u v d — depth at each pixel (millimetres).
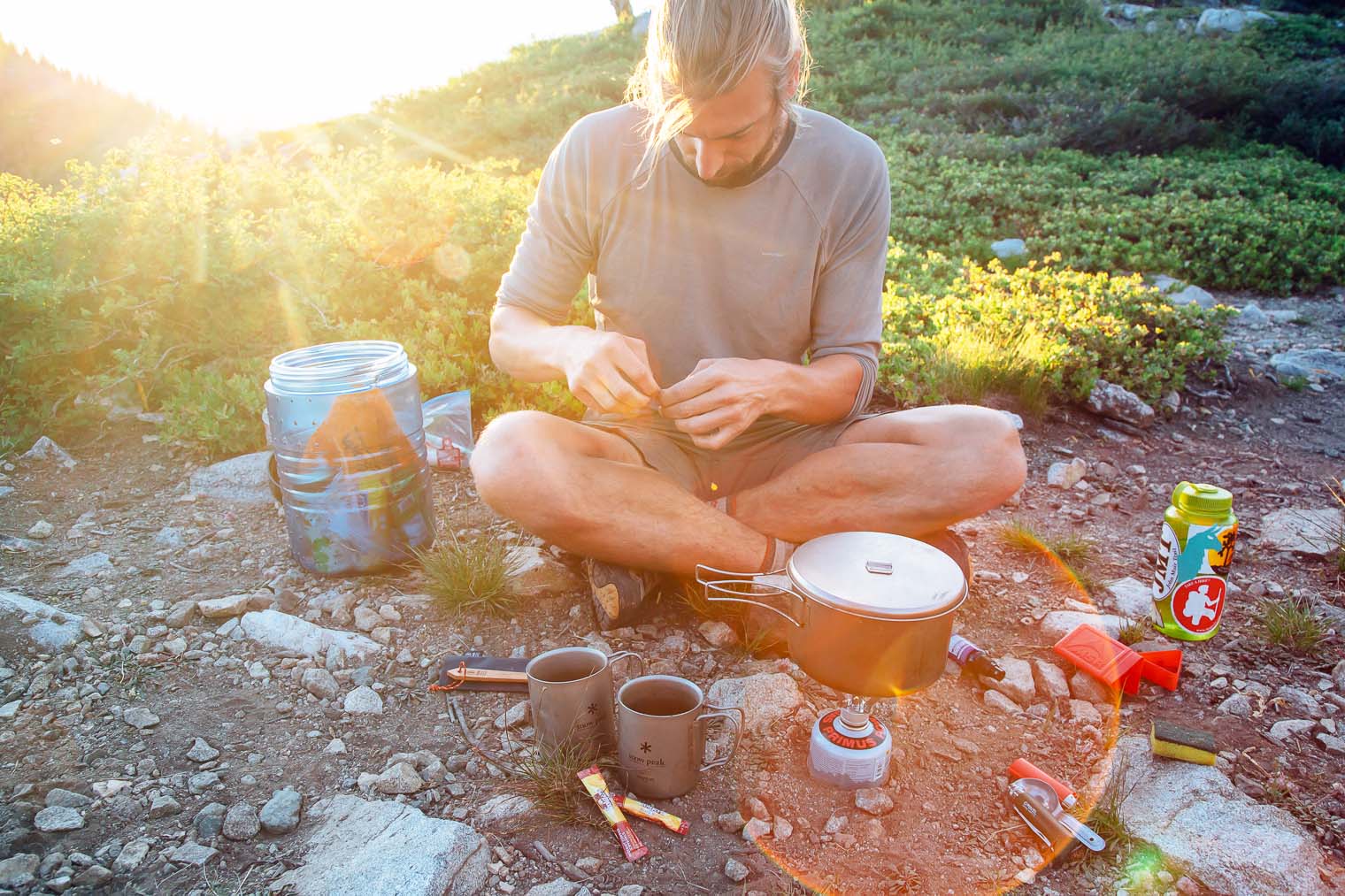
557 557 2838
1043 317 4766
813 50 15102
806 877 1747
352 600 2686
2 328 3980
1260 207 8055
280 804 1869
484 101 15398
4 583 2770
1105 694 2312
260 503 3354
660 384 2674
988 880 1752
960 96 11953
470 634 2539
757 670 2385
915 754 2100
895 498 2443
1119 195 8430
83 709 2188
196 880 1702
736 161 2240
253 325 4289
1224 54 13086
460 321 4254
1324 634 2574
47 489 3459
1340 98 11375
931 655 1723
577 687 1961
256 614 2545
